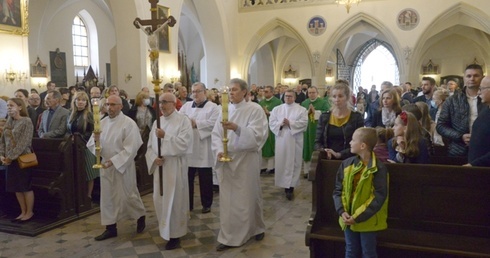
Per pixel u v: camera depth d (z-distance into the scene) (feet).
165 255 13.78
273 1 58.18
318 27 56.34
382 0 53.21
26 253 14.10
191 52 74.64
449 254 9.34
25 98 22.11
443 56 70.79
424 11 51.57
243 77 60.18
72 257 13.69
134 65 39.47
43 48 56.75
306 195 21.65
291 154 20.71
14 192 18.31
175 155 13.96
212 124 18.22
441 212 10.33
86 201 18.44
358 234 9.84
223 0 54.70
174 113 14.57
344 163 10.24
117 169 14.67
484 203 9.95
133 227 16.62
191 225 16.80
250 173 14.29
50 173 17.83
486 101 10.53
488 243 9.64
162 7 42.09
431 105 19.93
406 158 11.16
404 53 52.60
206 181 18.34
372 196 9.46
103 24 65.72
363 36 82.17
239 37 59.93
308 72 83.56
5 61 29.30
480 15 49.39
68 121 19.16
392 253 10.87
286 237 15.39
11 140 16.43
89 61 65.00
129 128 15.06
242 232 14.33
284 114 21.13
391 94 15.15
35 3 53.26
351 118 13.67
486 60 67.26
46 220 17.33
